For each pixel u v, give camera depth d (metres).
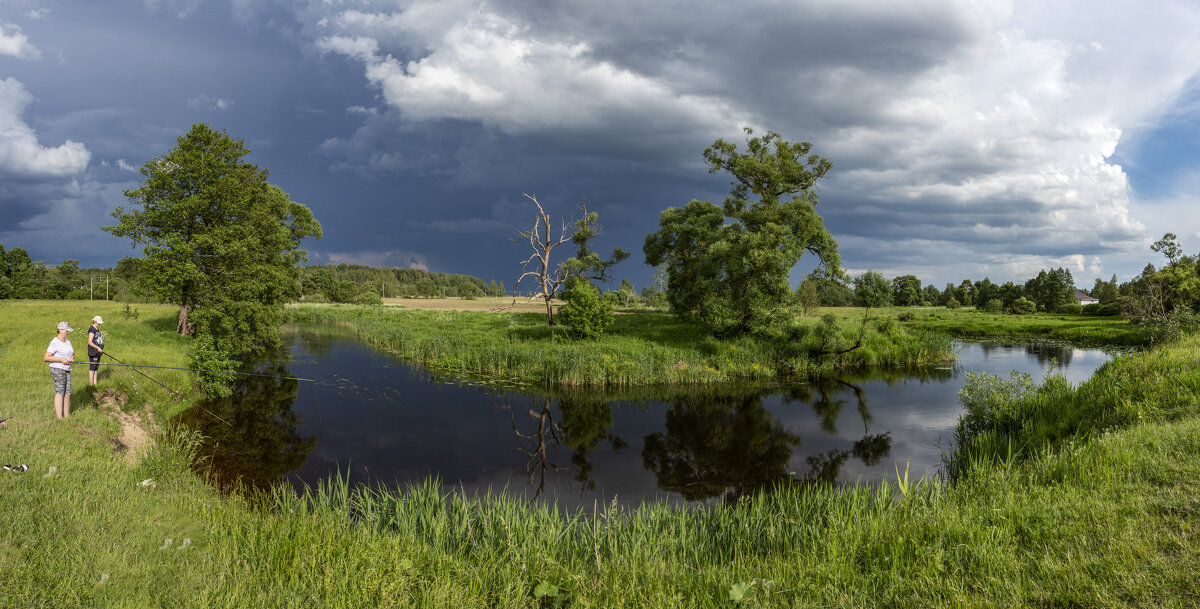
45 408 10.90
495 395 20.73
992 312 80.00
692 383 23.47
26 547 5.16
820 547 6.72
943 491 8.65
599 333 30.31
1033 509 6.32
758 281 29.38
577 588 5.63
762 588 5.50
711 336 30.19
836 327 27.25
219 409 16.69
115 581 4.89
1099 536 5.46
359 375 23.97
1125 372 12.13
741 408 19.44
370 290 86.81
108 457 9.03
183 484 9.32
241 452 12.81
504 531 7.35
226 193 26.94
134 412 13.23
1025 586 4.83
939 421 17.42
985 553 5.46
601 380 22.72
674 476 12.45
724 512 8.45
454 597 5.25
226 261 24.94
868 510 8.20
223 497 9.49
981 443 11.72
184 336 28.48
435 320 47.19
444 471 12.33
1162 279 50.69
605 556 7.03
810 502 9.03
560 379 22.75
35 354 17.17
